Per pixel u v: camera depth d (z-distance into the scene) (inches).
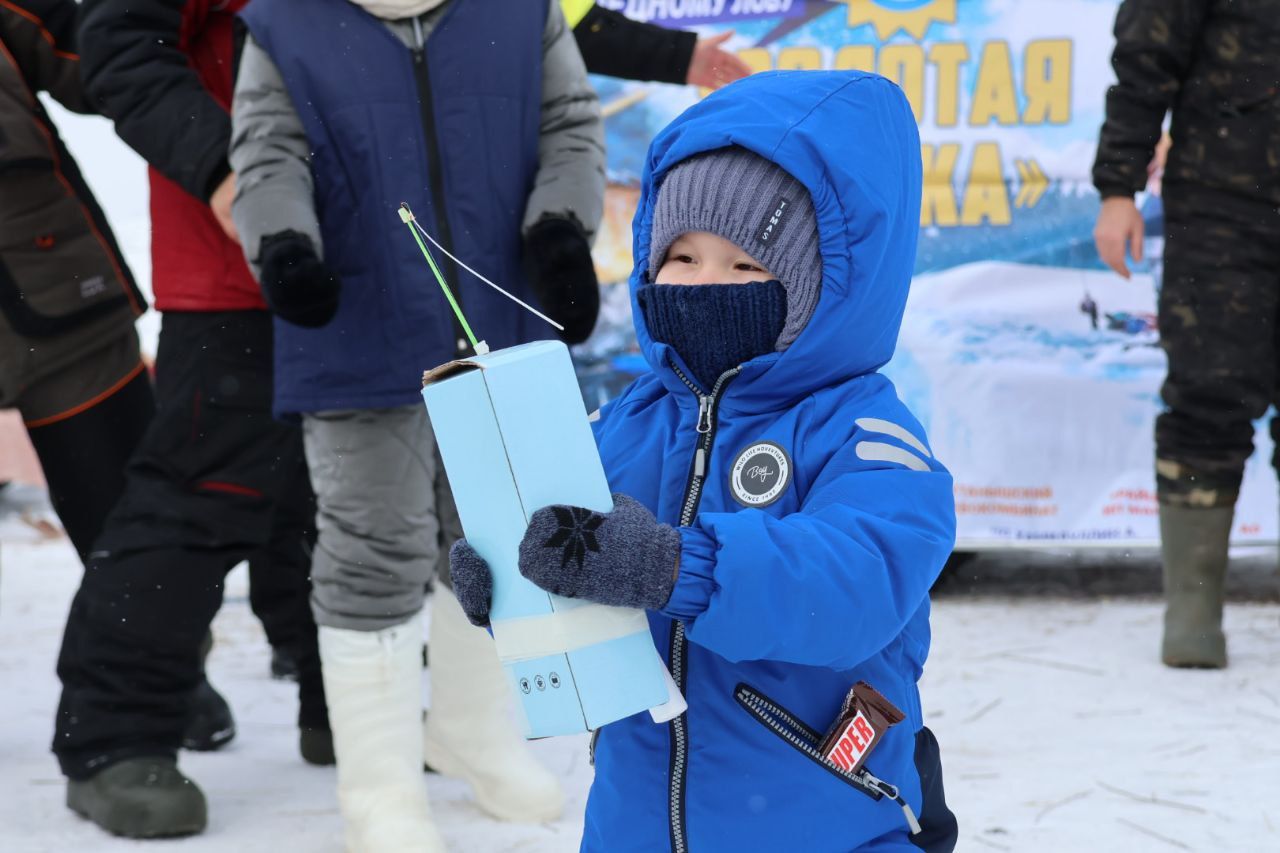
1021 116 183.3
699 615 58.1
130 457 136.4
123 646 115.9
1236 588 191.6
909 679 69.4
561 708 59.6
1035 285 185.2
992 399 186.4
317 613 109.9
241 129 106.9
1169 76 154.4
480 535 60.7
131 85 114.8
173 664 117.0
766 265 66.8
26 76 130.9
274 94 107.0
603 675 59.4
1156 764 124.4
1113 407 185.0
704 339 67.5
